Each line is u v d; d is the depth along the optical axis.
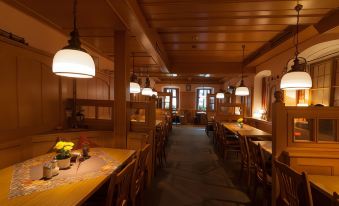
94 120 3.60
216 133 6.49
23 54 2.64
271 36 4.23
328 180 1.90
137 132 3.55
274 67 5.33
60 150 2.03
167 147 6.39
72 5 2.46
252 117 6.91
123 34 3.32
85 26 3.16
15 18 3.05
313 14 2.98
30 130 2.78
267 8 2.81
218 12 2.96
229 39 4.47
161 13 3.03
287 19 3.17
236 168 4.40
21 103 2.63
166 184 3.52
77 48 1.75
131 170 1.86
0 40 2.31
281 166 1.84
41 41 3.62
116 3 2.30
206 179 3.76
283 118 2.22
